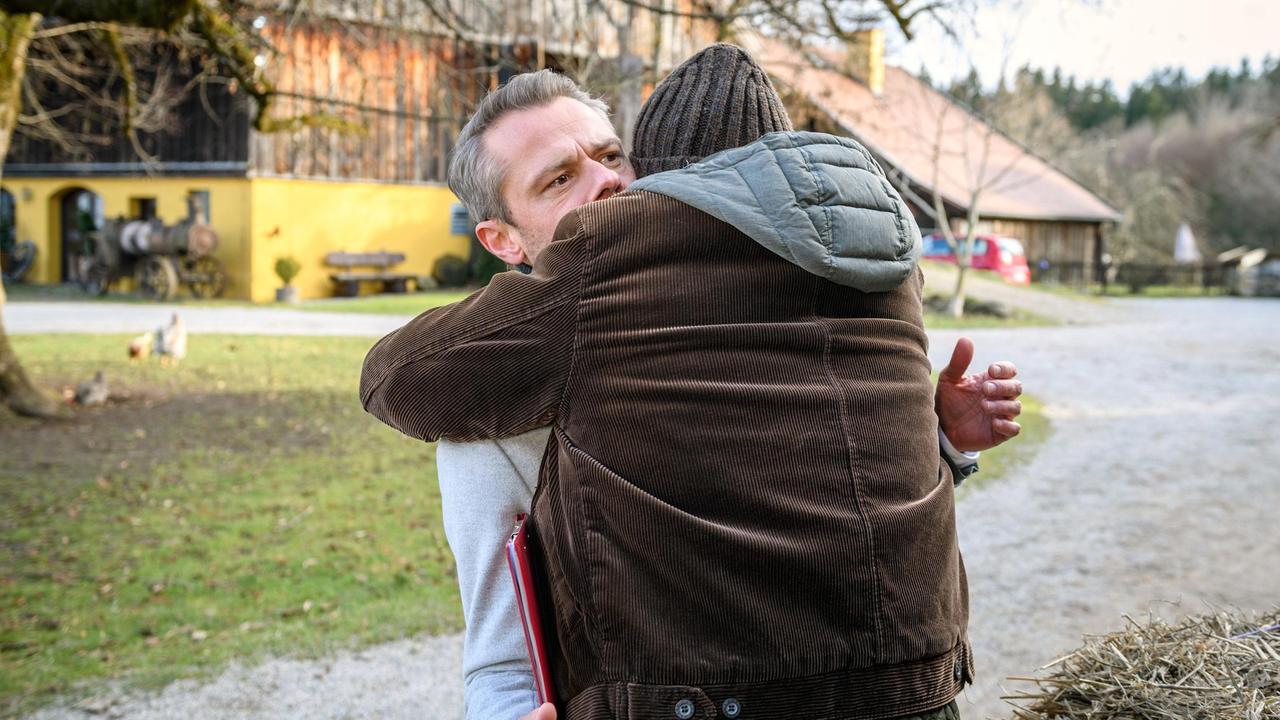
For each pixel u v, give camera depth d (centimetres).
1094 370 1480
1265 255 3772
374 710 407
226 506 698
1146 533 657
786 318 131
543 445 141
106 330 1698
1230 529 667
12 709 400
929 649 128
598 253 132
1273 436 1005
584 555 126
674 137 149
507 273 139
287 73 2262
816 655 122
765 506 124
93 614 503
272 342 1565
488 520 141
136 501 706
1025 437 985
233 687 426
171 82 2205
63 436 909
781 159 133
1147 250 4812
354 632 488
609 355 129
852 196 132
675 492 125
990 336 1894
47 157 2609
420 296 2425
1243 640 164
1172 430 1035
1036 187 3556
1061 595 533
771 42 920
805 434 127
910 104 3369
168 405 1064
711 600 122
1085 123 7462
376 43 1141
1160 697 152
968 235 2234
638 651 122
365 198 2486
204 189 2391
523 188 156
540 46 956
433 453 873
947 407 170
